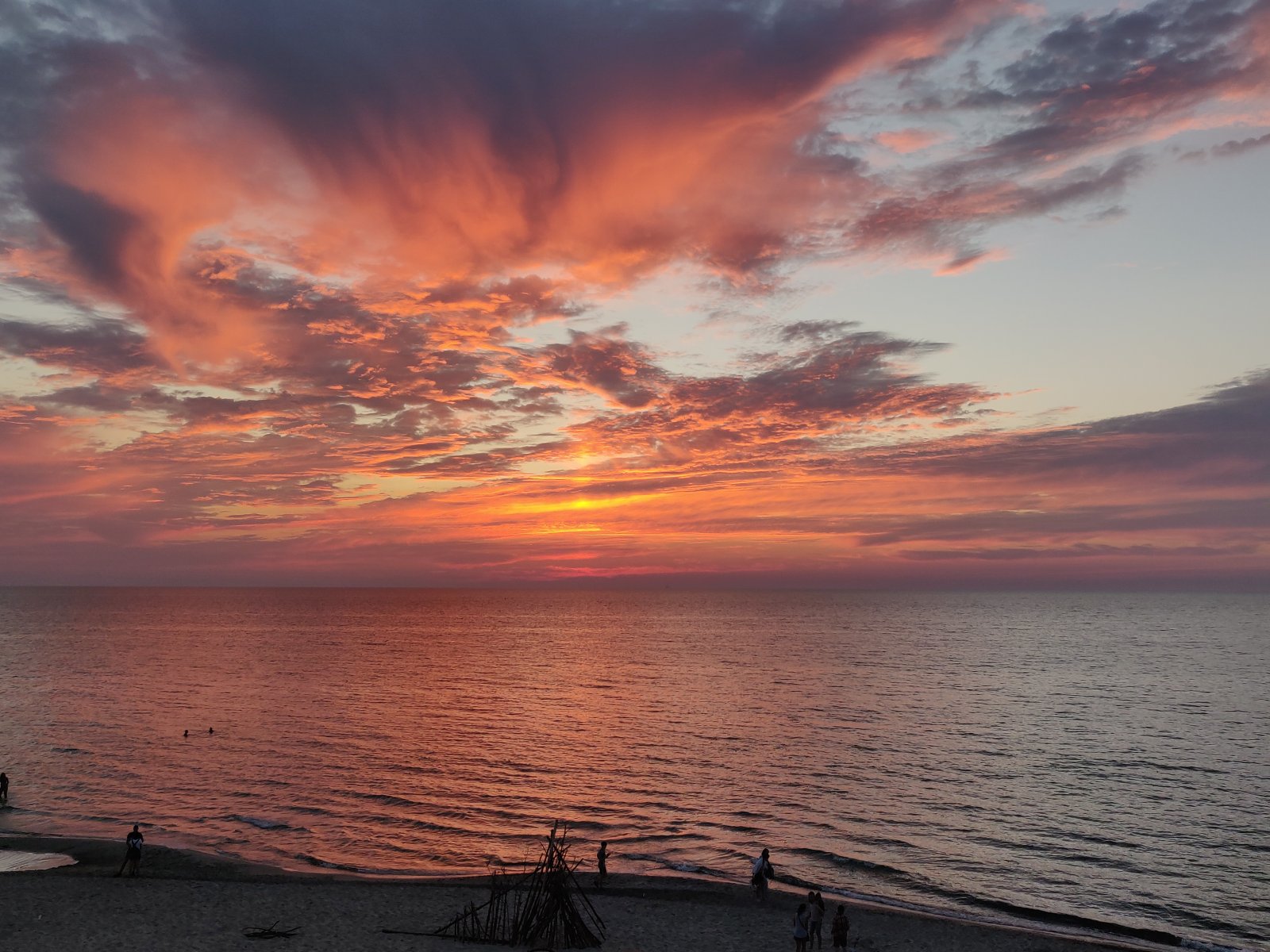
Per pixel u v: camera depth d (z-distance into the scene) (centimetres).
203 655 15050
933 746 7094
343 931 3038
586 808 5231
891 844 4569
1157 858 4381
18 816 4916
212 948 2850
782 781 5916
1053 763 6469
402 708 9131
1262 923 3575
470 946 2912
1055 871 4181
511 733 7669
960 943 3102
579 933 2958
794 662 14188
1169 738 7475
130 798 5319
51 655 14825
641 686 10994
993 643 18362
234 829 4703
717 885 3747
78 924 3064
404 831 4722
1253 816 5119
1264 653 15725
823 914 3089
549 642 19075
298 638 19862
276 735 7450
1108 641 18800
